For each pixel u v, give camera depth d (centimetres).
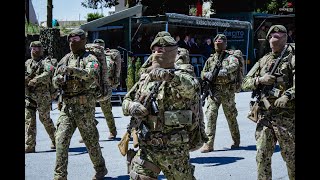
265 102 472
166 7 2542
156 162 362
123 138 379
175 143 360
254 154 776
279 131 466
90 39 1822
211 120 796
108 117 932
